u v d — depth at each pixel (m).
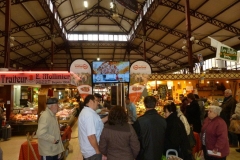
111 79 4.64
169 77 10.09
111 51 25.08
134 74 4.76
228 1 11.16
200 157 3.96
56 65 26.83
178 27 16.02
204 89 12.80
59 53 24.34
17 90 16.22
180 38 17.61
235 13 11.89
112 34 23.80
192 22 14.18
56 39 21.05
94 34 23.62
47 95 7.44
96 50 24.64
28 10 13.85
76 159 5.61
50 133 3.28
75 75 4.55
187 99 5.30
